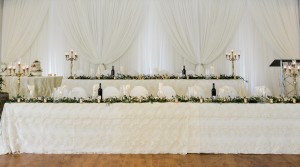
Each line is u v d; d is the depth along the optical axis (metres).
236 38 7.83
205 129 3.41
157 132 3.43
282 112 3.36
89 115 3.42
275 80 7.74
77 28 7.85
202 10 7.82
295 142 3.35
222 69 7.79
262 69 7.75
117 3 7.87
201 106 3.43
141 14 7.90
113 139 3.42
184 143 3.42
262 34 7.79
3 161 3.13
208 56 7.76
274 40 7.72
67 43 7.88
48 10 7.94
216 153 3.40
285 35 7.71
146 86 6.29
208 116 3.41
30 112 3.43
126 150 3.41
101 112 3.43
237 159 3.19
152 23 7.90
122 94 4.30
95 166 2.96
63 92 4.21
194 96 3.99
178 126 3.42
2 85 5.27
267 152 3.37
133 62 7.89
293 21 7.72
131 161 3.13
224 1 7.81
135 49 7.89
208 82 6.25
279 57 7.72
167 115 3.42
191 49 7.81
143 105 3.44
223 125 3.40
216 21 7.80
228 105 3.42
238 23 7.80
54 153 3.42
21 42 7.90
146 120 3.43
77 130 3.43
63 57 7.88
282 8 7.75
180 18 7.83
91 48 7.84
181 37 7.82
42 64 7.90
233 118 3.40
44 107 3.44
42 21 7.93
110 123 3.43
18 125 3.46
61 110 3.43
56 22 7.93
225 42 7.78
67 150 3.42
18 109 3.44
